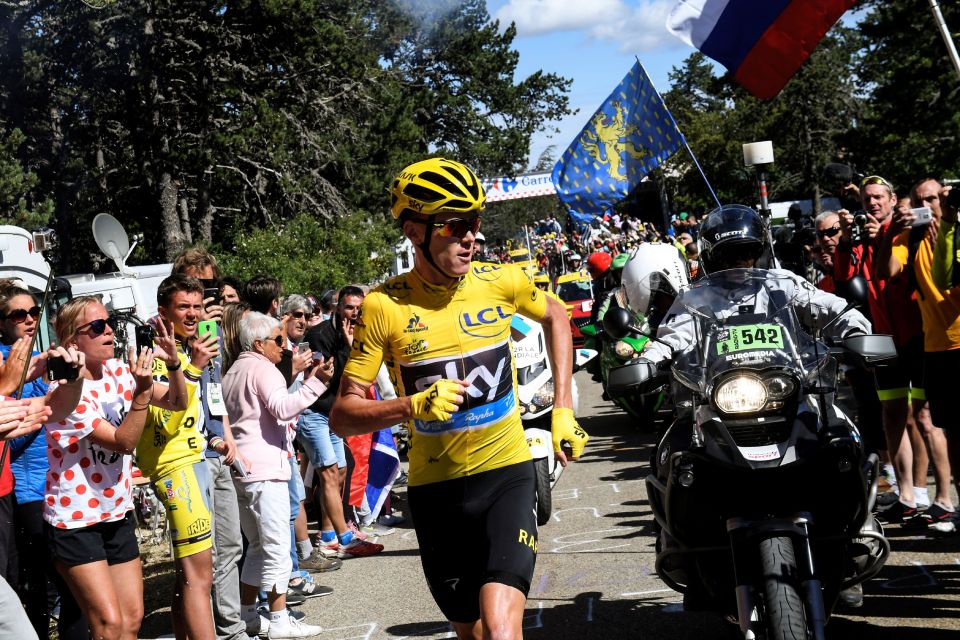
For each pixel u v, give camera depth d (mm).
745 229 4555
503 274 3719
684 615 5316
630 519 7680
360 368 3580
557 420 3715
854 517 3969
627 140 12961
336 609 6238
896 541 6277
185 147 27953
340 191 33594
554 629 5316
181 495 4840
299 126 30438
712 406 3957
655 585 5895
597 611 5531
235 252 25562
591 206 13180
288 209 31094
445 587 3656
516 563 3395
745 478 3889
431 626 5676
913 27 35188
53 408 4109
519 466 3633
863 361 4379
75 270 36125
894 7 34906
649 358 4387
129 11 26703
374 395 8242
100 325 4406
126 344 5137
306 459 8492
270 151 29344
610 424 12844
